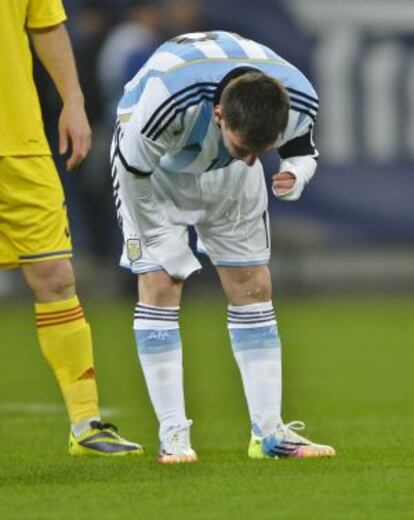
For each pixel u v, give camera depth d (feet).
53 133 172.55
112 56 170.91
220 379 122.11
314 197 185.88
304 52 182.09
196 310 178.19
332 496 67.46
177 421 78.33
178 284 78.48
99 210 181.68
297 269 195.11
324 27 182.70
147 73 73.97
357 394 112.47
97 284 189.16
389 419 97.91
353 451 81.97
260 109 70.03
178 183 77.05
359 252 191.21
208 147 73.87
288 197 74.69
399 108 185.26
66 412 104.06
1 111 80.48
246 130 70.13
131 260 78.18
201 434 91.86
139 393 114.11
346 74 183.21
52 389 117.80
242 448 84.79
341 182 185.26
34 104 81.30
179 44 74.23
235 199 77.51
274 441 79.30
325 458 78.89
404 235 187.21
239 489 69.41
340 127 183.62
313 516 63.21
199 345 144.97
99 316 171.63
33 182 81.05
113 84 171.32
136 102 74.49
